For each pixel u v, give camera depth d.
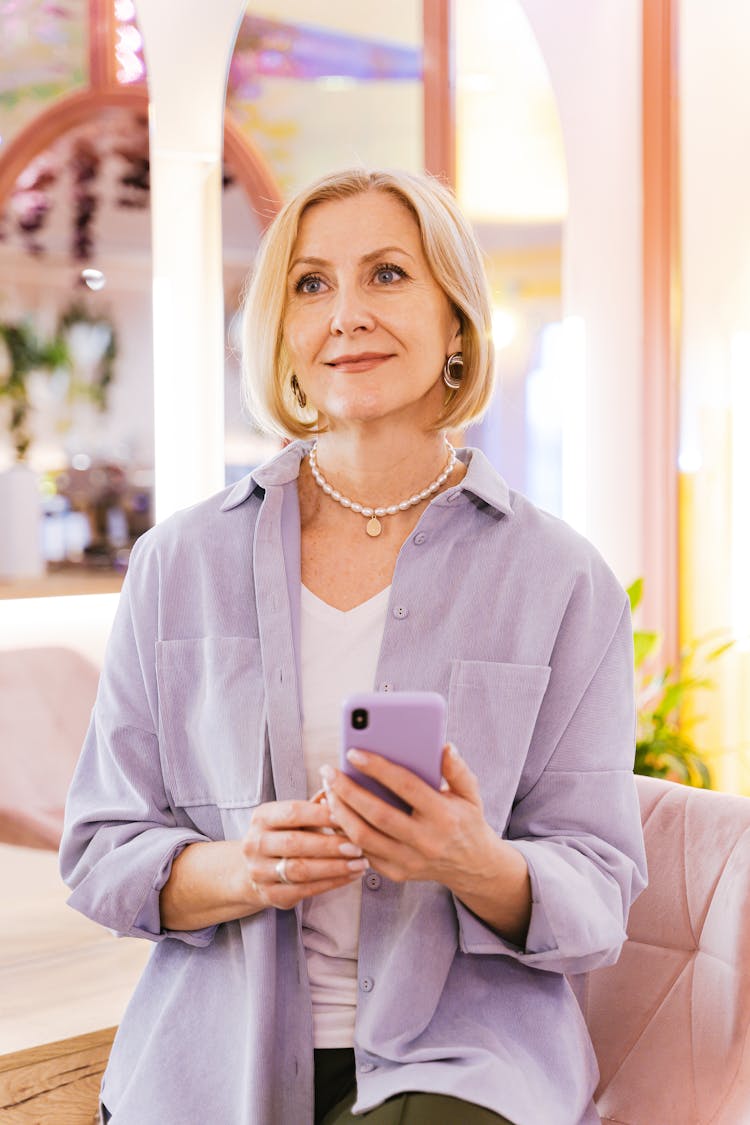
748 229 3.90
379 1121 1.08
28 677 2.88
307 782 1.21
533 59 3.82
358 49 3.59
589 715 1.22
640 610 4.01
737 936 1.23
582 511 3.93
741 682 3.96
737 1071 1.21
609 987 1.33
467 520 1.26
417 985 1.14
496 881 1.08
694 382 3.95
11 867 2.80
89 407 3.14
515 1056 1.14
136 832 1.25
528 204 3.86
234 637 1.25
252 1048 1.14
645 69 3.88
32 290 3.05
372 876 1.17
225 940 1.22
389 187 1.25
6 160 2.99
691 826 1.32
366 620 1.23
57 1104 1.48
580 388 3.90
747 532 3.92
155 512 3.12
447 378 1.31
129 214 3.11
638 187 3.92
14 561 3.02
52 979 2.44
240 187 3.39
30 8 2.93
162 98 3.01
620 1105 1.28
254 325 1.31
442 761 1.00
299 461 1.33
